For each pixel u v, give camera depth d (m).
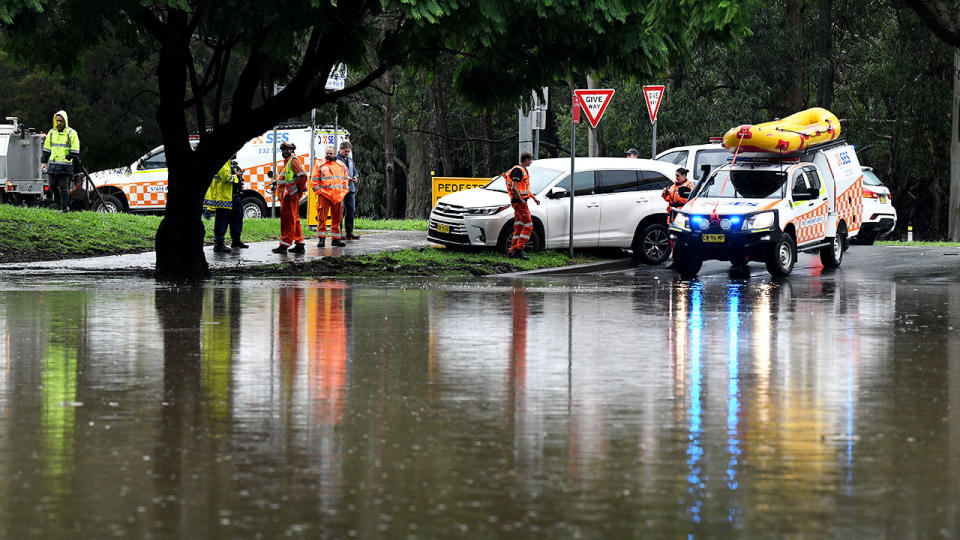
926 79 125.06
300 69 53.41
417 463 17.55
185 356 28.09
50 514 14.84
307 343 30.58
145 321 35.28
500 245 61.66
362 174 148.00
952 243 83.94
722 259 55.69
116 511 14.98
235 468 17.22
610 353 29.11
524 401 22.55
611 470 17.14
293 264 56.47
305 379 24.92
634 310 39.94
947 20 114.12
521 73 56.44
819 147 60.50
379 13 54.06
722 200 57.25
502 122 152.00
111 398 22.69
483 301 42.66
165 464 17.45
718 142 71.06
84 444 18.77
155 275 52.69
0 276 51.88
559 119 146.25
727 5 43.19
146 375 25.34
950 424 20.56
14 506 15.20
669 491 15.99
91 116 142.75
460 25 48.47
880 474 16.97
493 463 17.56
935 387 24.34
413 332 33.09
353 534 14.02
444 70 123.00
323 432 19.70
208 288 47.25
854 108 130.12
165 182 88.38
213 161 53.12
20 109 142.75
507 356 28.47
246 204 89.81
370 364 27.06
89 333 32.34
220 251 61.53
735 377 25.53
